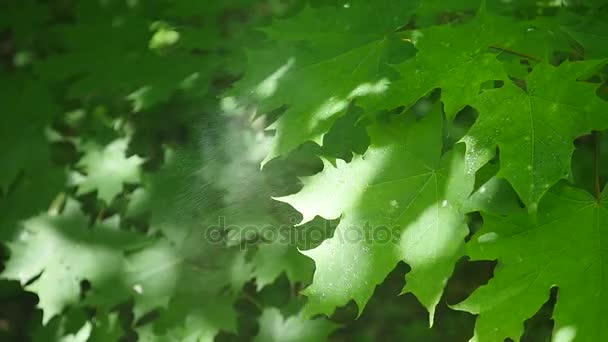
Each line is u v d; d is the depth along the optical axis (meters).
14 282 1.44
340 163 0.69
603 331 0.68
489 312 0.69
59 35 1.14
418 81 0.68
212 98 0.91
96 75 1.08
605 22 0.74
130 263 1.07
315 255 0.68
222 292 1.05
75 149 1.25
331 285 0.68
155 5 1.18
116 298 1.06
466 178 0.69
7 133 1.17
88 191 1.08
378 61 0.73
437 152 0.69
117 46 1.09
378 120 0.74
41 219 1.09
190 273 1.05
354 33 0.74
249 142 0.84
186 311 1.05
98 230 1.08
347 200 0.69
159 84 1.03
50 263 1.08
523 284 0.68
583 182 0.91
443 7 0.82
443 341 1.11
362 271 0.68
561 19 0.77
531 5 0.84
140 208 1.00
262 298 1.13
